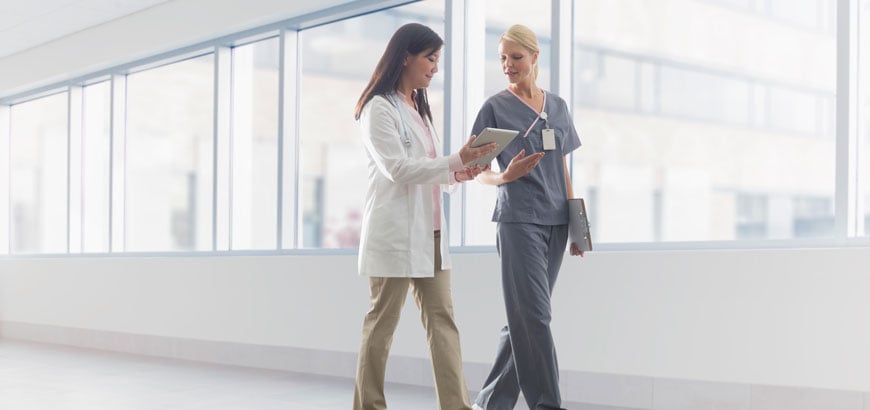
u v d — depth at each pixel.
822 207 3.72
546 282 3.13
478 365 4.52
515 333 3.13
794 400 3.57
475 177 3.12
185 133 6.61
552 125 3.21
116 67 7.09
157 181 6.83
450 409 2.92
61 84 7.70
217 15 5.96
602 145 4.35
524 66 3.16
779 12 3.86
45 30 7.15
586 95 4.42
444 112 4.82
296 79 5.74
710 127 4.05
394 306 2.91
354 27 5.43
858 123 3.62
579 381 4.15
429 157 2.98
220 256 6.03
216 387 4.76
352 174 5.45
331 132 5.56
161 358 6.22
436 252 2.98
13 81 7.99
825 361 3.52
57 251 7.90
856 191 3.60
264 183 5.94
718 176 4.01
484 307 4.51
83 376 5.26
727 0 4.00
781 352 3.61
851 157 3.58
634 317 4.00
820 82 3.74
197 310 6.12
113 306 6.87
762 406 3.65
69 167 7.62
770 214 3.86
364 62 5.38
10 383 4.99
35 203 8.17
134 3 6.39
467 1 4.88
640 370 3.97
